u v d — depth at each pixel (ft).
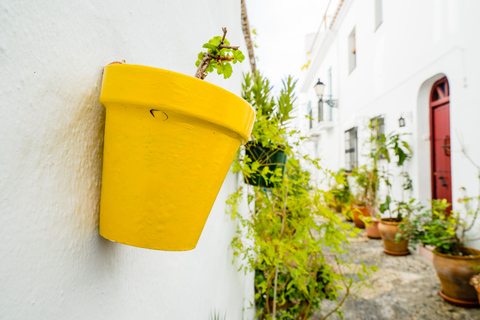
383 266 12.77
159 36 2.35
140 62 1.98
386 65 17.51
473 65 10.27
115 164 1.20
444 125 13.29
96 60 1.46
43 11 1.11
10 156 0.96
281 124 5.76
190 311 3.10
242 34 9.30
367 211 19.49
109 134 1.21
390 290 10.47
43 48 1.10
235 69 6.65
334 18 27.32
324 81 33.99
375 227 17.48
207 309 3.79
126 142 1.15
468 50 10.49
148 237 1.21
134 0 1.92
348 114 25.02
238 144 1.45
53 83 1.16
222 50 1.58
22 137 1.01
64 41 1.22
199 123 1.14
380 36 18.31
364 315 8.84
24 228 1.02
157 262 2.31
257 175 5.38
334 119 29.32
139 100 1.06
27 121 1.03
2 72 0.93
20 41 1.00
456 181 11.15
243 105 1.29
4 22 0.94
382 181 18.10
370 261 13.43
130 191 1.17
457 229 10.86
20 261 1.00
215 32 4.63
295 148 6.39
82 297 1.34
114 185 1.21
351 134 24.79
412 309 9.15
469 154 10.48
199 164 1.21
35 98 1.07
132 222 1.20
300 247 5.46
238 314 6.34
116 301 1.65
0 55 0.92
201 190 1.26
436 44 12.46
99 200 1.49
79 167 1.32
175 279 2.70
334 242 5.13
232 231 5.98
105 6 1.56
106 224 1.27
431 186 14.17
